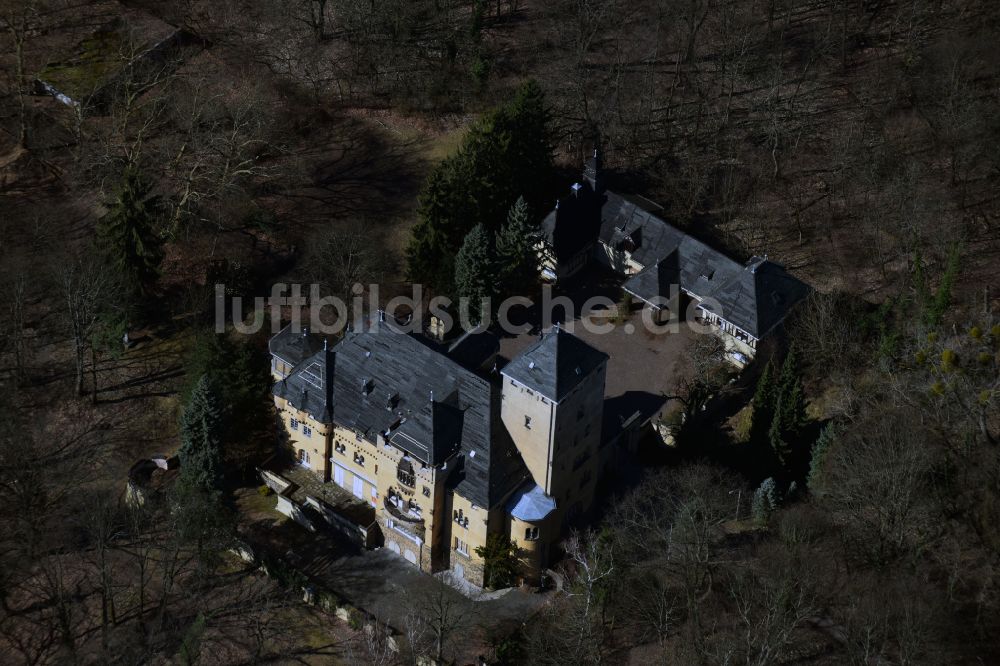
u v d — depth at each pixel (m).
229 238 167.12
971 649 111.69
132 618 126.31
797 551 116.56
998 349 137.75
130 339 154.88
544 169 166.25
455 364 126.12
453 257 154.88
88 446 142.75
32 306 157.38
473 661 120.69
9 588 129.00
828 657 112.25
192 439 129.50
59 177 174.25
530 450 123.94
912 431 123.06
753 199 170.62
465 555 128.38
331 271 157.75
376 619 124.69
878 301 155.25
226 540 127.94
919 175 162.62
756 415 134.88
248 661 122.31
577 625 114.56
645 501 125.44
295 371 133.62
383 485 129.12
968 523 119.81
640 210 161.38
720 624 117.00
